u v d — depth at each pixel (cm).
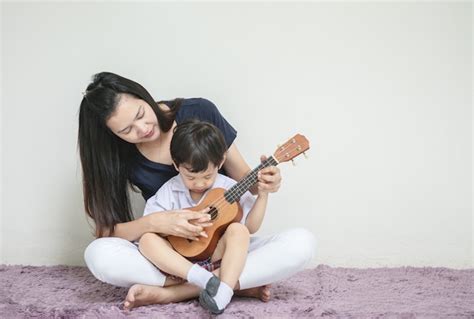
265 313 172
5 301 193
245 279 177
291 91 229
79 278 224
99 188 198
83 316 173
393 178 231
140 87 189
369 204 232
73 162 239
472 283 208
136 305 178
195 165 176
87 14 231
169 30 229
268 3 227
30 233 243
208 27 229
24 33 234
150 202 199
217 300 164
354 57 227
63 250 243
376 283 210
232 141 203
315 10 226
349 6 225
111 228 198
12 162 240
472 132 228
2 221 243
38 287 212
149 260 181
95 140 195
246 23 228
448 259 233
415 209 231
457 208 231
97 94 181
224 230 184
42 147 239
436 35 225
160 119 193
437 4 224
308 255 179
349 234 234
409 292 198
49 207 242
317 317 170
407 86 227
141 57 231
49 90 236
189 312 172
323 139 230
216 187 190
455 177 230
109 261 177
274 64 229
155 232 184
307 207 233
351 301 188
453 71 226
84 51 233
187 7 228
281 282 213
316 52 227
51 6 232
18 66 236
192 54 230
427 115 228
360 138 230
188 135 177
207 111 203
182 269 174
